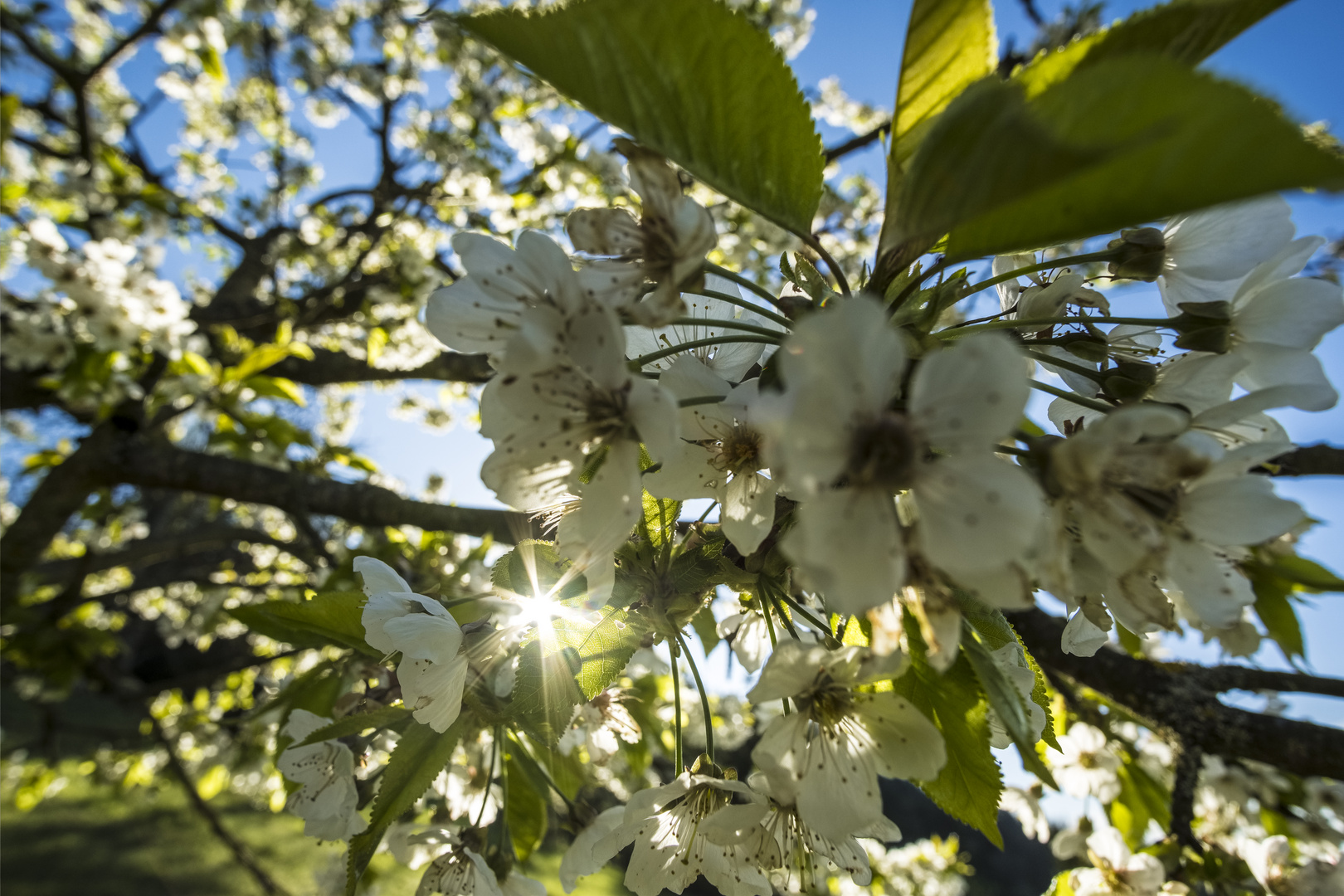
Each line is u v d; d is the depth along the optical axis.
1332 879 0.22
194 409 0.50
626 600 0.12
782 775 0.10
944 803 0.11
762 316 0.14
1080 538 0.10
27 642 0.52
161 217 0.71
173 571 0.93
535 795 0.17
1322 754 0.23
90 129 0.62
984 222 0.08
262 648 0.65
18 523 0.45
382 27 0.88
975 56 0.11
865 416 0.09
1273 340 0.12
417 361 0.72
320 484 0.43
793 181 0.11
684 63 0.10
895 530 0.09
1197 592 0.10
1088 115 0.07
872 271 0.12
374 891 0.28
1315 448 0.27
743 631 0.17
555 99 0.66
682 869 0.13
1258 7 0.09
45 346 0.45
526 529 0.20
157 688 0.53
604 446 0.11
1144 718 0.26
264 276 0.78
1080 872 0.22
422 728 0.13
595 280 0.11
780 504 0.12
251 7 0.88
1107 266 0.14
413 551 0.39
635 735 0.17
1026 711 0.12
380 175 0.80
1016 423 0.08
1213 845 0.24
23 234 0.43
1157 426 0.09
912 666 0.11
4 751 0.74
